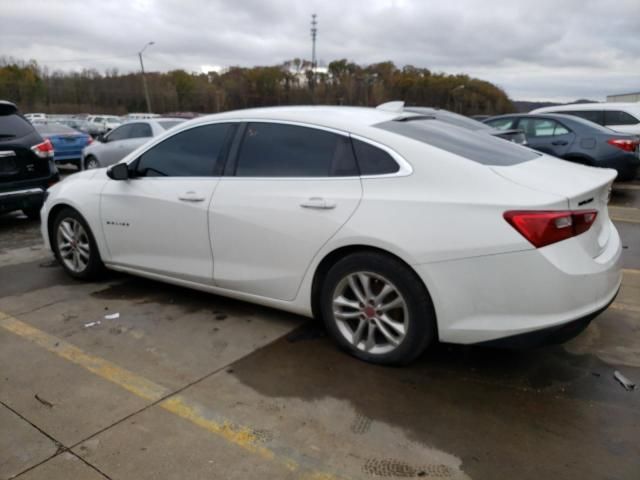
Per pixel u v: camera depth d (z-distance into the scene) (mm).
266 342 3523
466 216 2766
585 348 3402
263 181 3479
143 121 11586
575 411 2730
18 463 2354
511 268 2676
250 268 3572
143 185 4094
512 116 10148
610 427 2598
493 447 2459
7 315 4000
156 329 3736
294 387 2975
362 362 3240
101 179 4508
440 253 2799
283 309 3568
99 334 3662
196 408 2771
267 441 2506
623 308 4023
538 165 3164
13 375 3115
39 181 6914
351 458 2391
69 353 3385
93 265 4602
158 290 4508
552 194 2707
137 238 4188
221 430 2590
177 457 2395
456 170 2896
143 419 2678
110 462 2361
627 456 2389
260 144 3582
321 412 2734
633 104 11406
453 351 3381
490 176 2842
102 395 2898
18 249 5953
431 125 3574
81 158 14102
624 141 8969
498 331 2768
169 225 3932
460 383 3008
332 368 3178
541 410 2742
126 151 11578
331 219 3129
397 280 2959
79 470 2311
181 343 3518
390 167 3059
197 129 3916
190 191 3787
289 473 2297
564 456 2393
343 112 3576
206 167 3801
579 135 9227
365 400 2842
